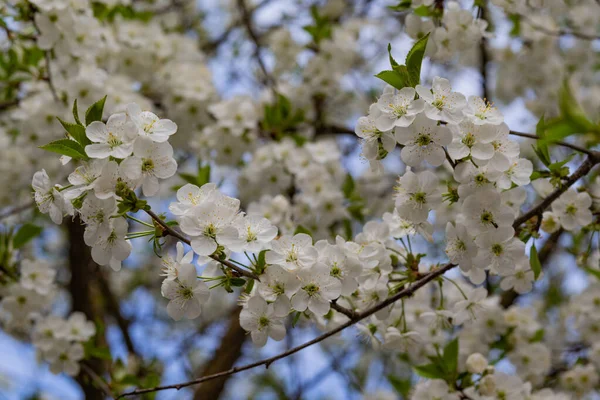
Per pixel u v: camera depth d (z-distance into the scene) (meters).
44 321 1.10
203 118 1.33
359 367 1.61
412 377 1.23
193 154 1.42
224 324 1.66
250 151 1.29
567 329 1.25
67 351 1.09
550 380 1.14
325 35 1.46
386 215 0.91
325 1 1.65
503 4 1.06
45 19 1.08
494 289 1.15
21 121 1.22
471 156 0.83
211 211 0.82
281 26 1.62
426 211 0.85
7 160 1.26
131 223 1.47
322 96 1.48
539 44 1.43
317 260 0.83
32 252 1.60
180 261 0.84
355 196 1.21
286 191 1.29
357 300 0.91
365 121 0.84
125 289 1.83
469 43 1.03
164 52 1.35
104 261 0.82
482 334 1.06
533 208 0.88
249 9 1.75
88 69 1.14
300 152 1.24
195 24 1.81
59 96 1.17
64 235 1.72
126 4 1.28
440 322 0.94
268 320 0.83
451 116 0.83
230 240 0.81
